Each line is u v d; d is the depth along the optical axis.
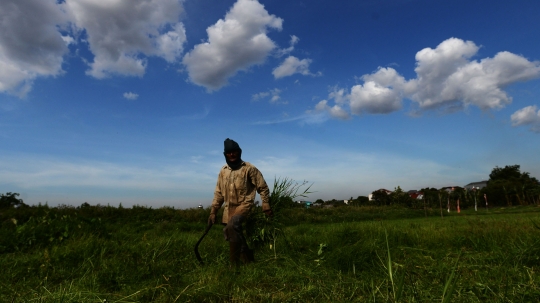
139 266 3.97
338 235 5.50
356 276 3.41
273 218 4.74
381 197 36.69
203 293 2.85
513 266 3.38
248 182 4.61
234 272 3.64
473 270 3.34
